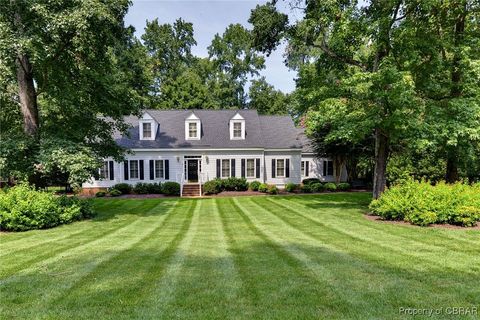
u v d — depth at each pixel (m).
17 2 10.23
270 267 5.84
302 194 22.22
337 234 8.87
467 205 9.82
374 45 12.27
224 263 6.11
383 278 5.22
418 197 10.38
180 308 4.16
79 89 12.98
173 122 26.75
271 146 25.86
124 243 8.01
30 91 12.51
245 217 12.60
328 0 12.59
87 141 14.77
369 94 11.53
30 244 7.94
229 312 4.03
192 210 14.98
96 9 10.59
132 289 4.81
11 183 14.03
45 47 10.38
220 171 25.00
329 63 15.87
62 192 23.30
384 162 13.12
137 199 19.92
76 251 7.15
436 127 10.92
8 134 12.31
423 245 7.50
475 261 6.17
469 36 12.39
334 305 4.21
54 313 4.05
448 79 12.83
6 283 5.09
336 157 25.38
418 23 12.27
